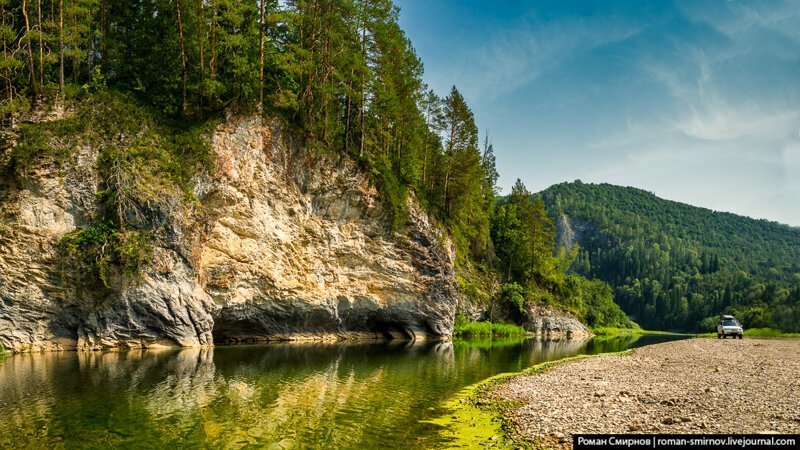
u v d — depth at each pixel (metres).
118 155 31.25
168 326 32.28
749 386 21.75
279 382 23.00
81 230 29.83
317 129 45.00
